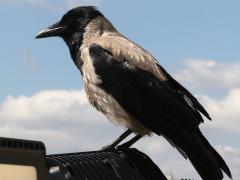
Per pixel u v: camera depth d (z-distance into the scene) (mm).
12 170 851
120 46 1666
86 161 1219
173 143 1576
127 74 1638
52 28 1746
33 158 895
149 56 1673
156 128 1602
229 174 1475
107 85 1643
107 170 1243
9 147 853
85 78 1681
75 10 1734
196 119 1587
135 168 1292
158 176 1320
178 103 1607
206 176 1492
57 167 999
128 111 1627
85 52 1686
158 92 1626
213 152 1515
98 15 1731
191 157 1524
